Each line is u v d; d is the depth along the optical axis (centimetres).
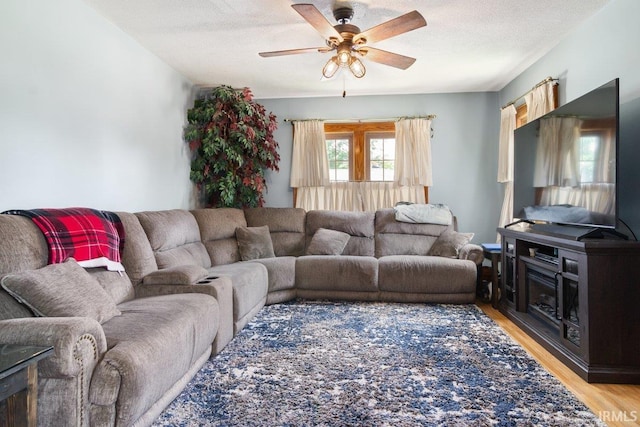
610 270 217
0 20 208
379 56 296
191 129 439
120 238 257
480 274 399
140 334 169
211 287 250
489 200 502
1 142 210
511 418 179
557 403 192
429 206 459
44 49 238
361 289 386
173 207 414
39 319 148
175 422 176
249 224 464
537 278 299
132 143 335
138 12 287
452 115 505
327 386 210
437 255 413
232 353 256
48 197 241
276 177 532
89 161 279
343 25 259
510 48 359
